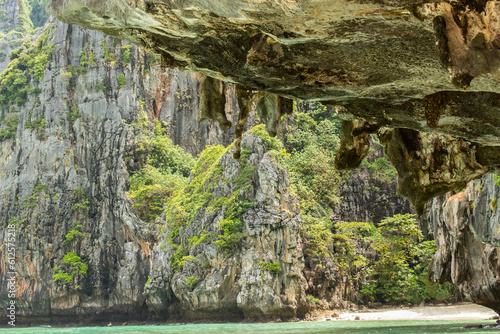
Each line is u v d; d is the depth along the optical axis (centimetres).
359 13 704
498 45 664
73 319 7412
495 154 1127
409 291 6281
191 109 9556
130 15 841
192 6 779
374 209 8019
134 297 7069
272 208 6059
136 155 8462
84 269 7456
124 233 7588
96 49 9238
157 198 7588
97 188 8256
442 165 1195
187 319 6350
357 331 3594
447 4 664
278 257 5894
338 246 6738
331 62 862
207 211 6388
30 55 9606
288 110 1129
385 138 1252
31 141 8606
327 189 7856
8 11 14650
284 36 794
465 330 3316
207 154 7325
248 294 5719
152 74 9412
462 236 2939
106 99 8862
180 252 6431
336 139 8606
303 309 5944
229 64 930
